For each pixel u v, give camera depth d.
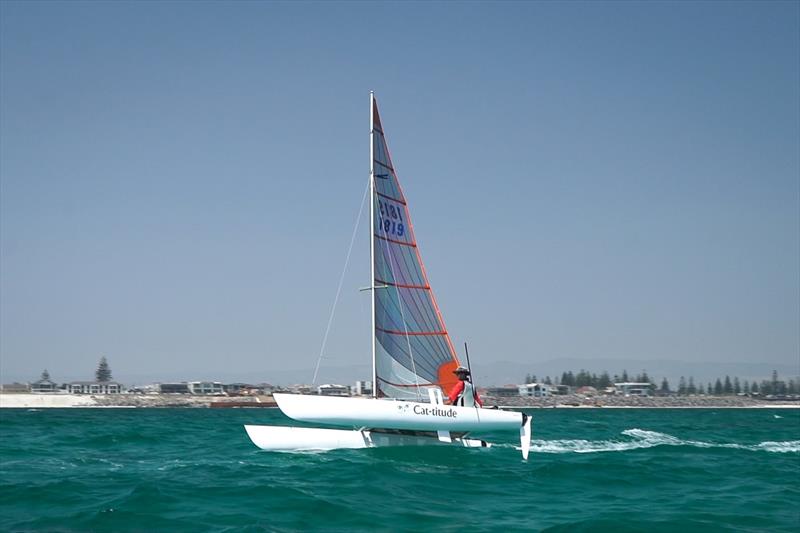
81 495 17.25
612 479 20.81
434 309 25.77
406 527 14.16
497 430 24.19
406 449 24.05
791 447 33.41
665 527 14.42
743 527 14.54
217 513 15.01
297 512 15.15
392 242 25.23
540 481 20.16
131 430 47.06
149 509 15.34
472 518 15.09
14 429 49.22
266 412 117.12
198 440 35.72
